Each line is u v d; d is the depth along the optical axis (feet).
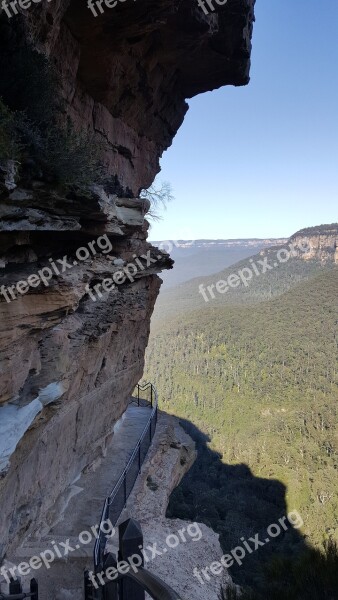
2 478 17.51
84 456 34.71
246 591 18.21
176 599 8.76
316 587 15.89
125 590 11.82
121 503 32.68
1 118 15.79
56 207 19.70
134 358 43.16
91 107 30.60
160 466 44.42
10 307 17.66
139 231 33.94
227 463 213.05
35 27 20.10
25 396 19.95
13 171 15.05
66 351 22.80
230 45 36.60
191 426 255.50
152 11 25.18
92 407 33.81
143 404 61.98
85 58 27.81
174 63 36.45
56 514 29.14
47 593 21.53
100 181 29.50
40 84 19.75
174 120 45.44
